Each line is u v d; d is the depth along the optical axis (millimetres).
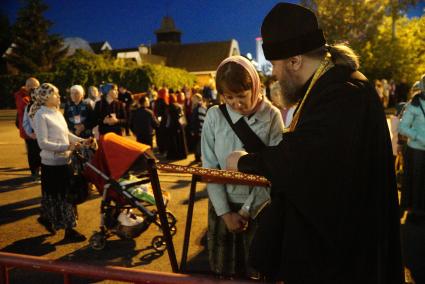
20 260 1359
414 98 4691
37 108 4418
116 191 4180
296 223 1233
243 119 2043
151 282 1236
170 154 9984
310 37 1267
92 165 4273
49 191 4484
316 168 1144
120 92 14750
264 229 1331
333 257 1187
